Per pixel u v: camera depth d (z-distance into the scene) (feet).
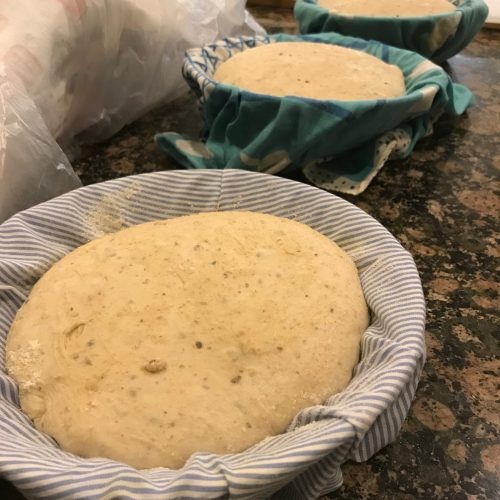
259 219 1.90
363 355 1.53
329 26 3.49
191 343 1.48
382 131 2.59
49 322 1.57
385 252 1.77
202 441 1.33
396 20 3.29
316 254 1.75
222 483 1.10
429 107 2.68
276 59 2.84
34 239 1.84
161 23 2.88
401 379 1.30
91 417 1.36
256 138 2.42
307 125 2.35
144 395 1.38
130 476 1.11
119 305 1.58
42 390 1.45
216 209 2.07
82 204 1.96
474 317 1.98
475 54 4.01
